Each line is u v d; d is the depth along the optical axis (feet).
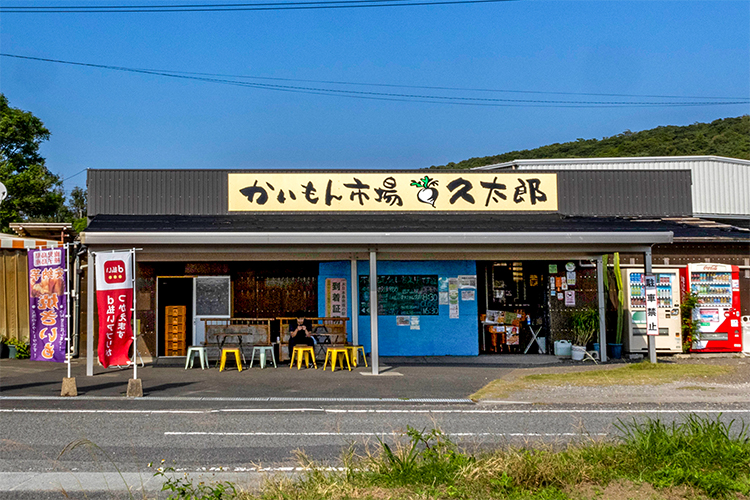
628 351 53.31
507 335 57.88
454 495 17.67
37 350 41.73
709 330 54.39
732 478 18.83
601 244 47.75
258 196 56.75
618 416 30.42
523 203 58.54
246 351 53.31
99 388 38.27
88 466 21.72
